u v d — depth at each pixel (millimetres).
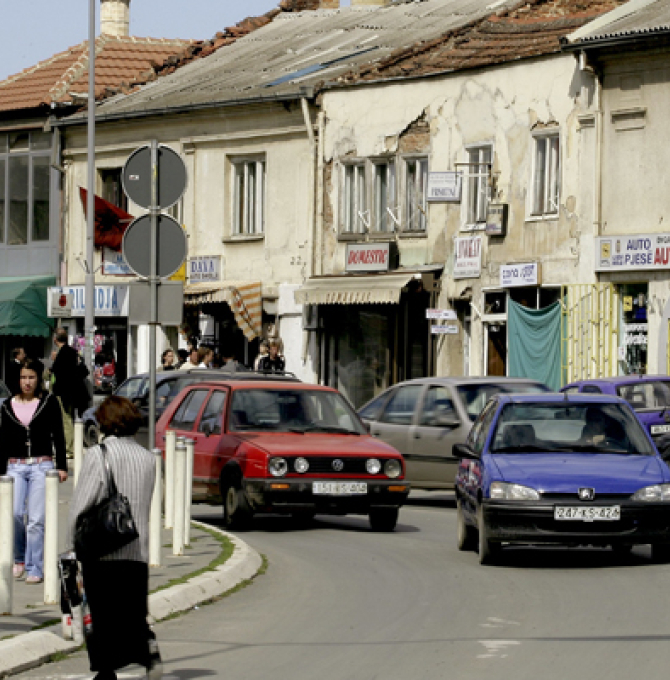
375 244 63469
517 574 25828
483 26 63188
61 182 81375
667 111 52281
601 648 18578
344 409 35500
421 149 62125
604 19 55625
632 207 53375
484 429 29156
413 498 43062
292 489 32094
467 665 17578
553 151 56375
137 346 76750
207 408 35719
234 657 18375
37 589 23172
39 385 24156
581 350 54688
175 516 27156
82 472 15617
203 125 72375
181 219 73875
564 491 25875
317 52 76438
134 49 90125
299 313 67250
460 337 60469
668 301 51844
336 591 24031
